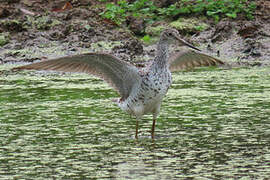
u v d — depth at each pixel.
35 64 10.19
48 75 19.66
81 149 10.85
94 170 9.49
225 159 10.02
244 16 23.83
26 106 14.45
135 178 8.99
